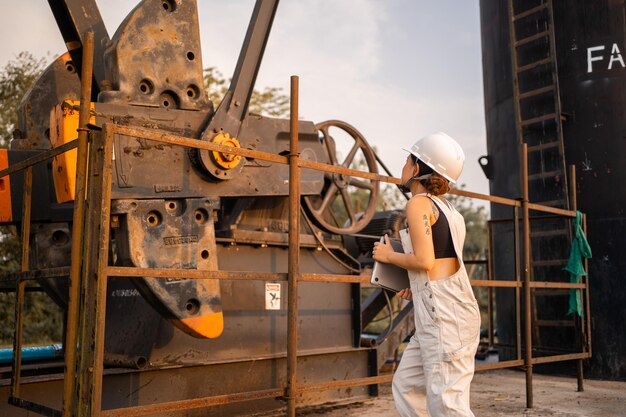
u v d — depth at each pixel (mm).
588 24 8711
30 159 4199
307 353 6031
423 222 3109
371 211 6820
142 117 4676
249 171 5227
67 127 4367
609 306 8312
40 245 5238
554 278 8695
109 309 5500
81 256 3521
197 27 5109
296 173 4328
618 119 8453
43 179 5168
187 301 4625
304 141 6008
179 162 4727
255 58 5348
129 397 4910
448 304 3096
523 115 9094
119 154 4426
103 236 3369
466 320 3105
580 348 7344
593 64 8633
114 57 4711
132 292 5344
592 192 8516
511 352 9273
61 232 5367
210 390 5379
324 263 6414
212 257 4816
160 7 4918
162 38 4906
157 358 5031
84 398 3328
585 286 7391
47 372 5188
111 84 4746
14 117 14492
